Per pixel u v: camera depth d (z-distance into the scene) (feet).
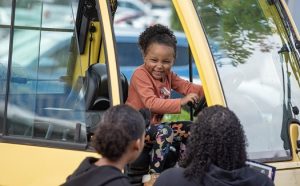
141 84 14.64
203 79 13.17
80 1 17.51
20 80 14.35
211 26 14.07
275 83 14.67
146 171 14.24
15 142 14.06
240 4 14.85
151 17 32.68
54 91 14.15
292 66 15.10
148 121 13.97
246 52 14.48
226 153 10.29
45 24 14.34
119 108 10.41
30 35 14.38
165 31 15.16
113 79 13.24
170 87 15.57
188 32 13.41
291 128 14.26
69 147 13.48
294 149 14.12
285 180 13.60
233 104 13.85
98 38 18.49
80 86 14.19
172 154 14.23
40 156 13.65
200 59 13.21
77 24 17.95
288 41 15.25
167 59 14.76
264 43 14.87
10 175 13.75
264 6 15.29
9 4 14.40
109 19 13.50
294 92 14.90
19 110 14.26
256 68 14.49
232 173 10.21
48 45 14.32
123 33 30.48
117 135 10.02
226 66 14.03
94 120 13.97
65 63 14.29
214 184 10.16
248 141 13.80
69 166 13.23
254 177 10.43
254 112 14.10
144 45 14.96
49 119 13.97
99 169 9.95
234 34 14.42
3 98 14.37
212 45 13.97
